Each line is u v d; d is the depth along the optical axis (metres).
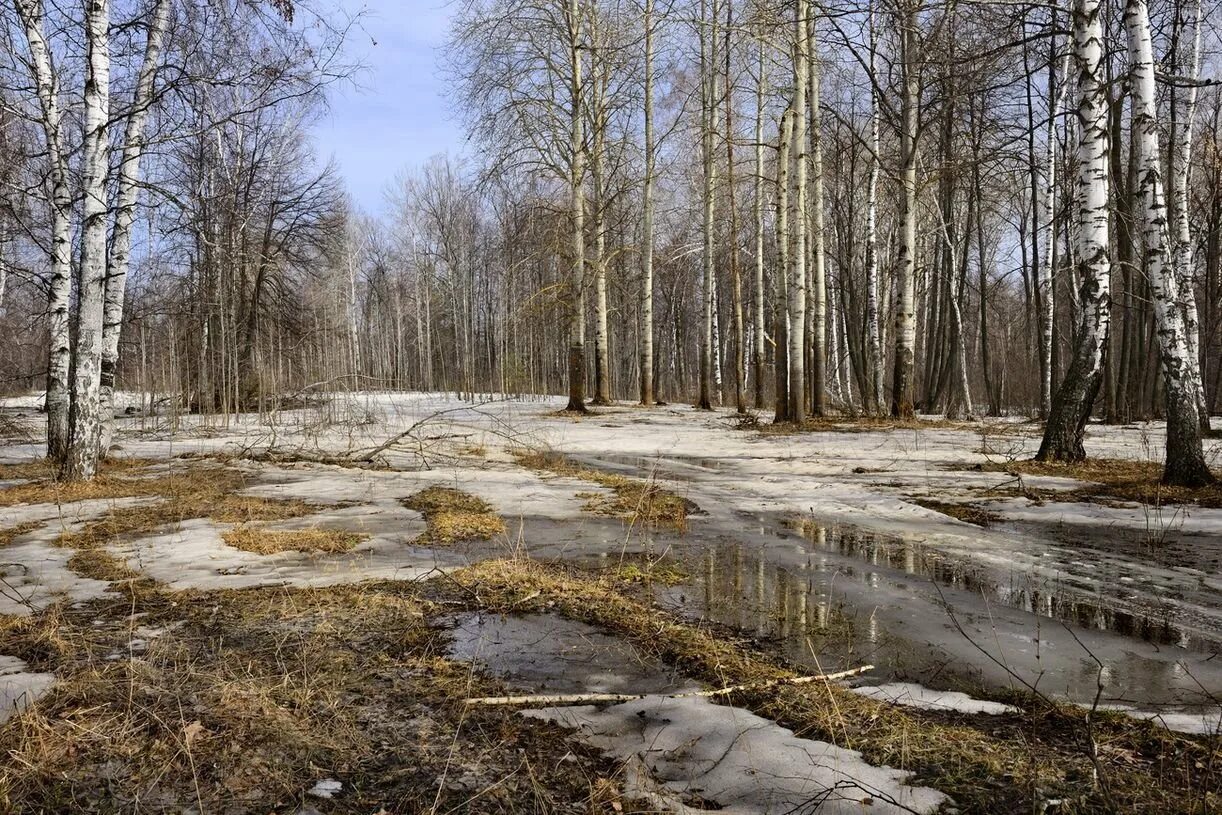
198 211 15.86
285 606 4.82
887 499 8.94
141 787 2.72
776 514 8.27
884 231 30.25
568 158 23.61
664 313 43.00
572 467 12.26
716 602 5.16
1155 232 8.88
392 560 6.25
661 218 32.22
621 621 4.60
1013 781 2.70
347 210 45.12
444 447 15.01
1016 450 12.44
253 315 26.61
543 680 3.74
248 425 20.12
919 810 2.52
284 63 10.41
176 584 5.46
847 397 29.50
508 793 2.67
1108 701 3.55
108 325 12.00
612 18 22.94
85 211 9.93
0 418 17.22
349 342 43.84
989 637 4.46
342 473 11.67
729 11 20.11
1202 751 2.92
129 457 13.27
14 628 4.43
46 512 8.30
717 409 25.34
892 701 3.51
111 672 3.73
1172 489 8.69
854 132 17.83
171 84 9.91
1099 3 10.05
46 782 2.75
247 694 3.45
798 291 17.03
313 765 2.87
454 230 45.19
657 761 2.90
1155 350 23.95
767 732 3.13
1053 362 21.20
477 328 48.56
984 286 26.55
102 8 9.86
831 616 4.86
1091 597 5.22
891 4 14.16
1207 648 4.27
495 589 5.26
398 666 3.90
